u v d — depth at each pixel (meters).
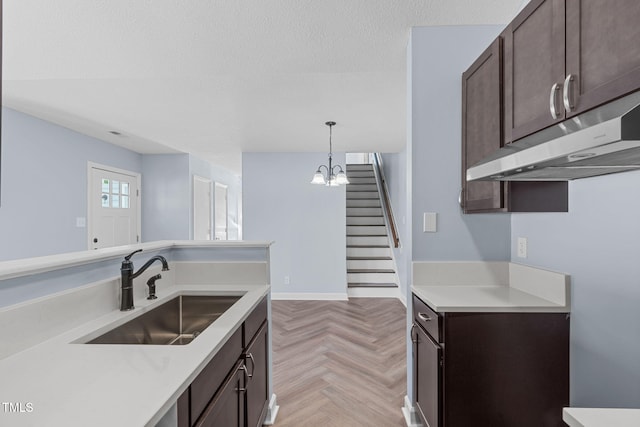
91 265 1.35
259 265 2.00
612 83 0.96
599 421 0.71
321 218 5.17
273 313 4.29
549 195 1.55
